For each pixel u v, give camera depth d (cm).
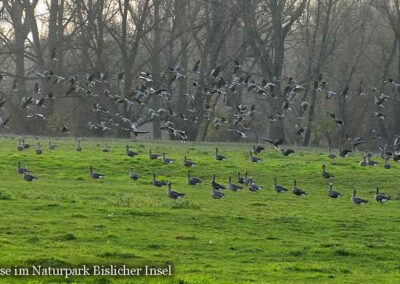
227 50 8650
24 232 2594
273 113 7162
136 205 3309
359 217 3322
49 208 3130
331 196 3900
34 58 8662
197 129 7794
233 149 6094
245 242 2625
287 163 5119
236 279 2044
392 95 8625
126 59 7938
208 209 3353
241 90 7900
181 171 4759
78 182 4222
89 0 8394
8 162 4791
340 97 8438
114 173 4622
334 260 2442
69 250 2312
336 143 8600
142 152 5547
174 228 2831
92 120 8081
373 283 2080
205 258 2352
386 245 2675
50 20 8206
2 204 3180
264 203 3669
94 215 3006
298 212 3403
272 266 2261
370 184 4497
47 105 7925
